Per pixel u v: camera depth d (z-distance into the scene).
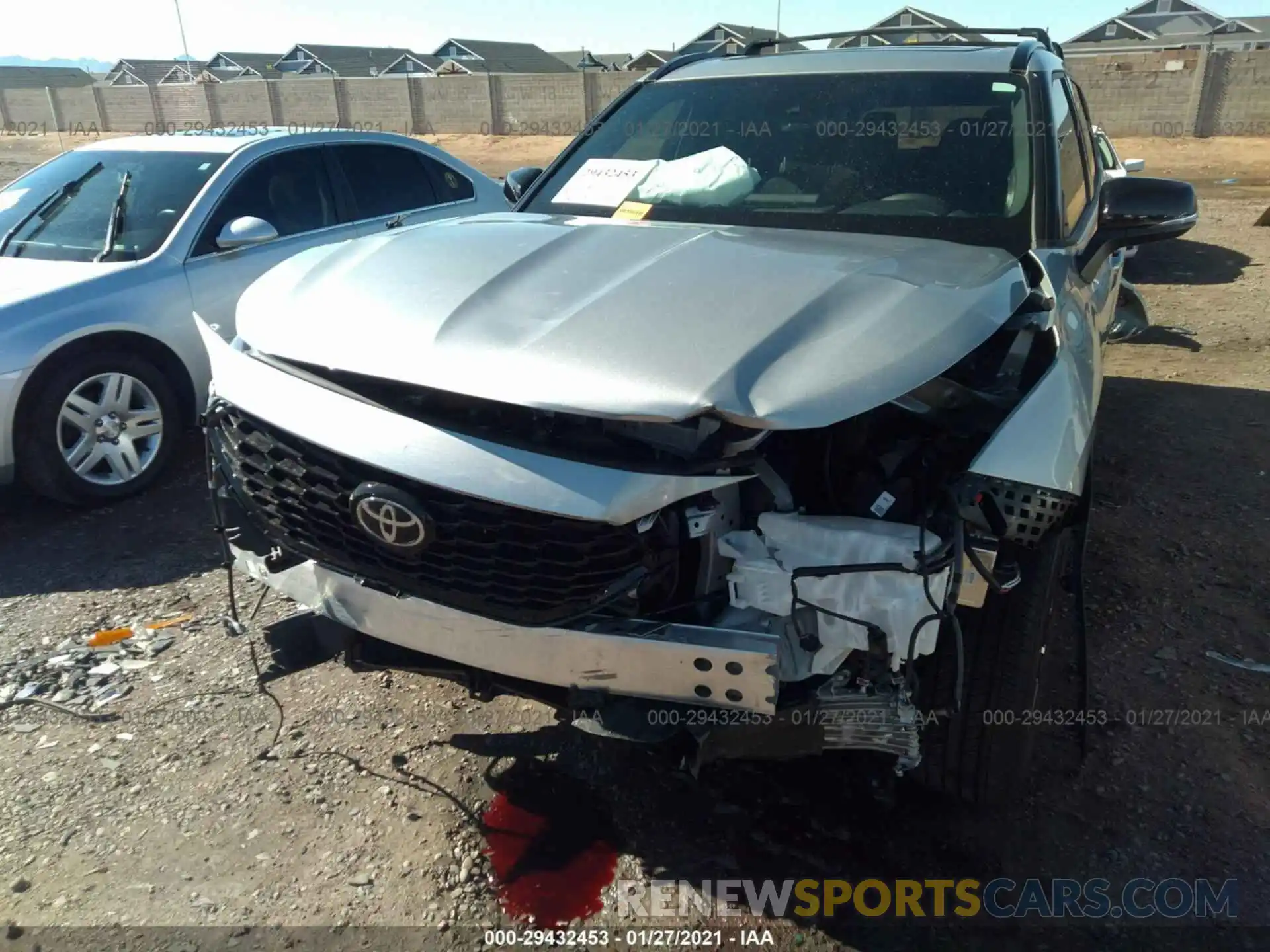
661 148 3.58
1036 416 2.24
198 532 4.39
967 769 2.44
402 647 2.45
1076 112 4.18
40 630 3.57
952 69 3.40
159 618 3.65
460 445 2.06
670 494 1.97
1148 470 4.73
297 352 2.35
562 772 2.80
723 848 2.54
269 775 2.79
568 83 35.38
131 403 4.75
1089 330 2.91
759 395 1.96
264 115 41.94
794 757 2.19
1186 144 24.94
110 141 5.85
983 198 3.07
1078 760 2.79
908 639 2.03
